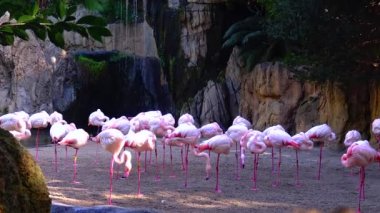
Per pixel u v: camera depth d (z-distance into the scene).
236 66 20.09
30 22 2.08
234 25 20.11
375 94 14.40
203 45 21.39
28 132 11.34
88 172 10.79
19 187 2.42
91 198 8.04
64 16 2.11
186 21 21.52
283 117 17.12
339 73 14.04
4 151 2.39
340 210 1.78
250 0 20.55
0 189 2.32
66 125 11.75
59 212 5.69
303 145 10.11
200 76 21.39
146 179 10.05
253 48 19.62
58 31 2.13
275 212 7.34
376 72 13.79
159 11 22.16
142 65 22.94
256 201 8.12
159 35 22.20
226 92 20.25
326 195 8.73
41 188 2.54
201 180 9.98
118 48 23.05
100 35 2.15
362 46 13.93
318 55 14.43
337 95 15.16
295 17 14.23
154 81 23.08
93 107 22.44
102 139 8.24
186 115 13.94
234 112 20.16
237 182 9.82
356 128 14.88
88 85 22.11
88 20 2.12
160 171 11.06
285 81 17.20
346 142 11.84
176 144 9.87
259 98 18.22
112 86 22.56
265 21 18.30
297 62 15.58
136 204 7.71
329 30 13.82
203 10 21.28
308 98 16.81
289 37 14.82
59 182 9.55
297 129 16.72
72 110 21.94
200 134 10.51
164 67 22.16
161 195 8.45
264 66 17.88
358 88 14.84
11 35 2.21
